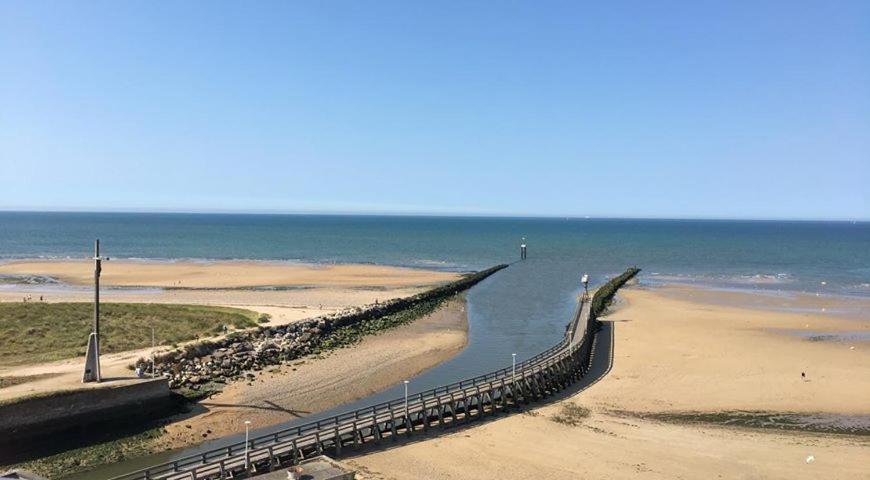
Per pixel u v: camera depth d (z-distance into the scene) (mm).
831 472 28953
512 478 27922
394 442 32062
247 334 50062
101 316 55562
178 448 31406
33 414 30406
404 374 45438
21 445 29969
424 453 30656
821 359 49219
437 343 55844
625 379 44312
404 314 68750
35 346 44906
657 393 41031
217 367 42281
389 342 55188
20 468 28703
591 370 46781
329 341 53125
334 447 30266
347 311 63062
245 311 61594
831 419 36250
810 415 36906
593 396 40500
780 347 53312
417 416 35000
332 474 25766
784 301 80938
